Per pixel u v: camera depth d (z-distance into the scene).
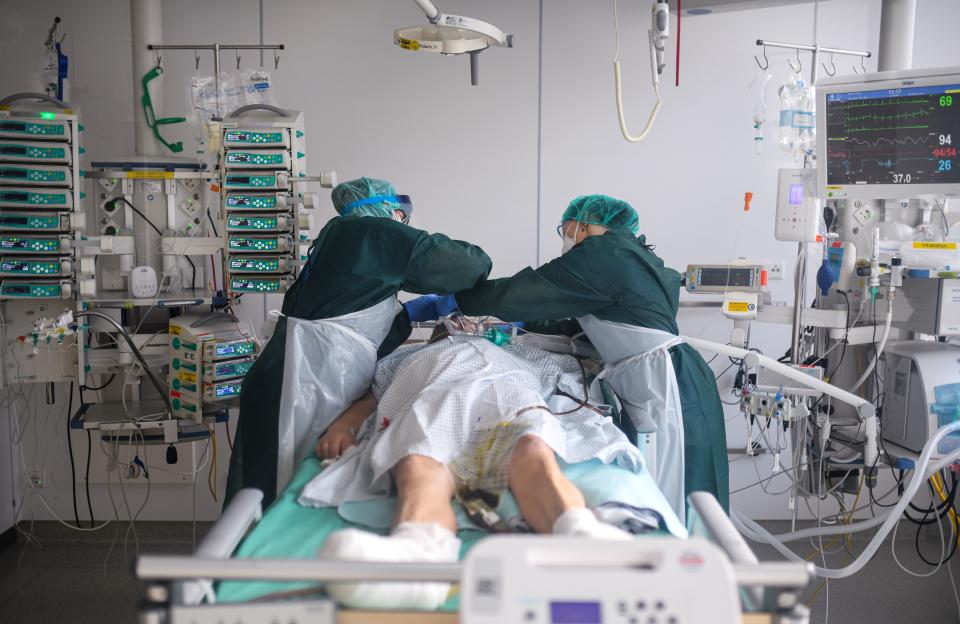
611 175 3.65
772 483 3.77
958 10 3.64
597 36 3.59
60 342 2.98
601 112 3.62
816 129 2.84
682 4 3.32
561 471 1.79
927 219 3.00
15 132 2.85
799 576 1.05
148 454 3.62
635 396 2.47
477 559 0.97
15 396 3.52
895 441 2.96
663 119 3.63
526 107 3.62
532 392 1.93
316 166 3.62
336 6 3.55
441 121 3.61
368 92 3.59
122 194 3.07
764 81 3.63
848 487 3.07
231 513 1.41
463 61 3.58
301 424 2.41
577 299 2.40
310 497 1.73
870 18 3.63
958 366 2.87
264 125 2.94
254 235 2.98
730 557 1.20
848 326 2.94
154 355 3.05
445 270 2.35
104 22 3.47
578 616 0.94
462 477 1.74
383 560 1.14
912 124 2.74
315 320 2.40
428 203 3.65
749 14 3.60
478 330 2.47
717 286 3.13
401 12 3.55
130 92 3.49
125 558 3.38
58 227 2.90
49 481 3.63
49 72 3.08
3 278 2.91
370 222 2.38
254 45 3.22
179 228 3.15
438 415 1.83
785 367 2.68
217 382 2.87
